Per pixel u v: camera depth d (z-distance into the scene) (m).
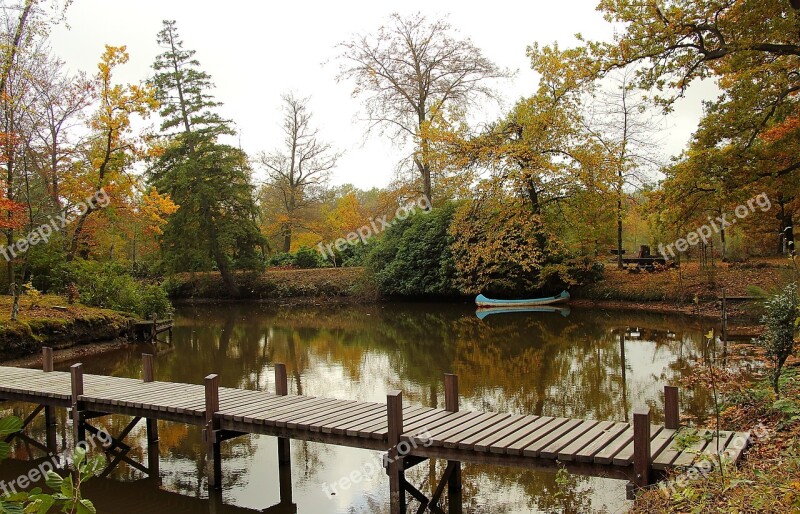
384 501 7.93
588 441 7.06
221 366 17.14
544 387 13.14
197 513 7.91
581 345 18.31
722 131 15.33
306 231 43.12
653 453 6.53
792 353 10.82
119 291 23.91
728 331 18.64
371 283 34.56
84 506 2.80
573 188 25.89
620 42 14.60
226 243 35.16
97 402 9.99
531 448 6.86
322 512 7.66
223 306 35.34
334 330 24.44
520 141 24.84
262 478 8.84
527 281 28.92
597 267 29.48
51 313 19.75
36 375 12.37
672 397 7.41
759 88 14.48
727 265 26.31
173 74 34.84
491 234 25.48
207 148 34.66
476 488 8.11
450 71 31.02
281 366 10.08
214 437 8.63
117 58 22.20
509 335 20.91
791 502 4.58
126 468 9.39
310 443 10.40
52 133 21.59
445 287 32.09
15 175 20.27
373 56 31.20
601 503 7.44
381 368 16.12
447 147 25.53
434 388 13.48
